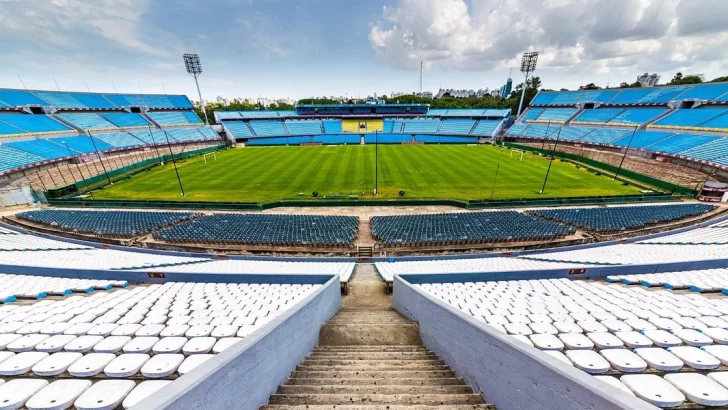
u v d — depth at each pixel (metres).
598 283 10.59
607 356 5.07
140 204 33.69
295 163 55.06
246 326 6.64
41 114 62.44
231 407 4.16
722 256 14.80
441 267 16.88
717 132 49.03
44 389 4.62
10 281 11.13
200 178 45.34
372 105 95.00
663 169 45.50
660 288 9.73
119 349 5.81
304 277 11.56
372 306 12.94
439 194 37.50
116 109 76.75
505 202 33.06
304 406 4.70
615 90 75.56
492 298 9.18
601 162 50.41
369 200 34.38
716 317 6.63
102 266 16.30
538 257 19.75
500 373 4.79
